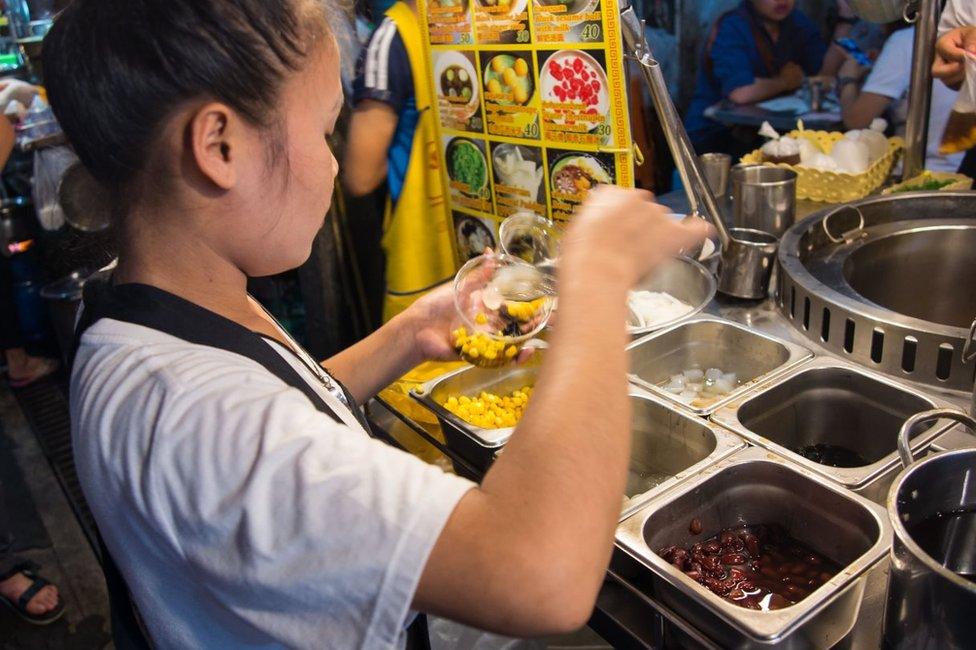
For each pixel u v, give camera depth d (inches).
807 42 150.6
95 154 27.1
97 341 28.1
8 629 98.8
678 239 30.8
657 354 64.7
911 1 84.4
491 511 22.9
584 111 63.9
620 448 24.7
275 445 23.8
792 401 56.5
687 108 166.2
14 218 142.4
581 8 60.2
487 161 75.0
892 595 34.2
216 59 24.7
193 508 23.9
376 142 81.4
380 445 25.0
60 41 26.2
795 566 44.5
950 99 115.1
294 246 29.5
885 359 57.3
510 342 45.6
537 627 22.6
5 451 128.5
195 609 26.9
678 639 40.6
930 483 35.5
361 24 82.5
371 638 22.6
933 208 75.1
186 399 25.3
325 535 22.6
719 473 46.3
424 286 86.7
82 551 109.9
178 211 27.5
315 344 103.0
